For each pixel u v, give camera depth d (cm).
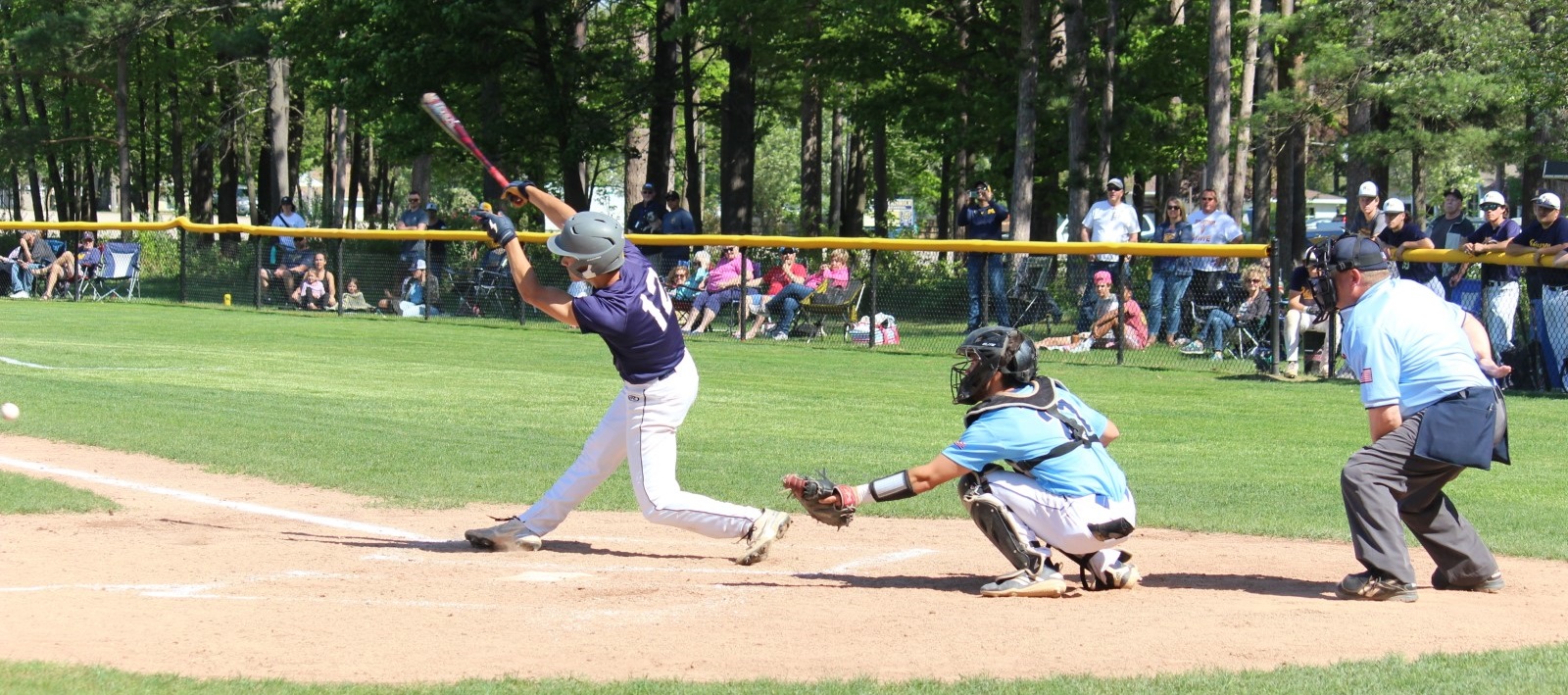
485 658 762
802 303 3048
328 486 1416
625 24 5512
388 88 4516
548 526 1118
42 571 992
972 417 908
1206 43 4166
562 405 2064
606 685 694
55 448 1580
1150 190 8769
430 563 1061
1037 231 4666
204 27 6084
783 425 1880
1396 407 904
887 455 1630
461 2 4153
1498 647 785
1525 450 1697
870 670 738
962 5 4253
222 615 859
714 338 3112
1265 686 691
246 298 3878
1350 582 930
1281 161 4147
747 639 808
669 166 4988
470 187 7394
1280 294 2498
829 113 9188
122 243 4091
